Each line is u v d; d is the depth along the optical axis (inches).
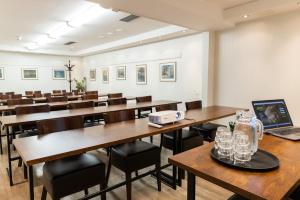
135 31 241.4
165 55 257.1
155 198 91.3
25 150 61.3
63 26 218.1
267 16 159.5
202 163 48.8
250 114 67.2
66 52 398.0
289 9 143.6
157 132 81.7
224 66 191.9
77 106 158.2
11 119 112.3
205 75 197.8
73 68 432.5
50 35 260.4
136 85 306.3
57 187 64.9
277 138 68.4
